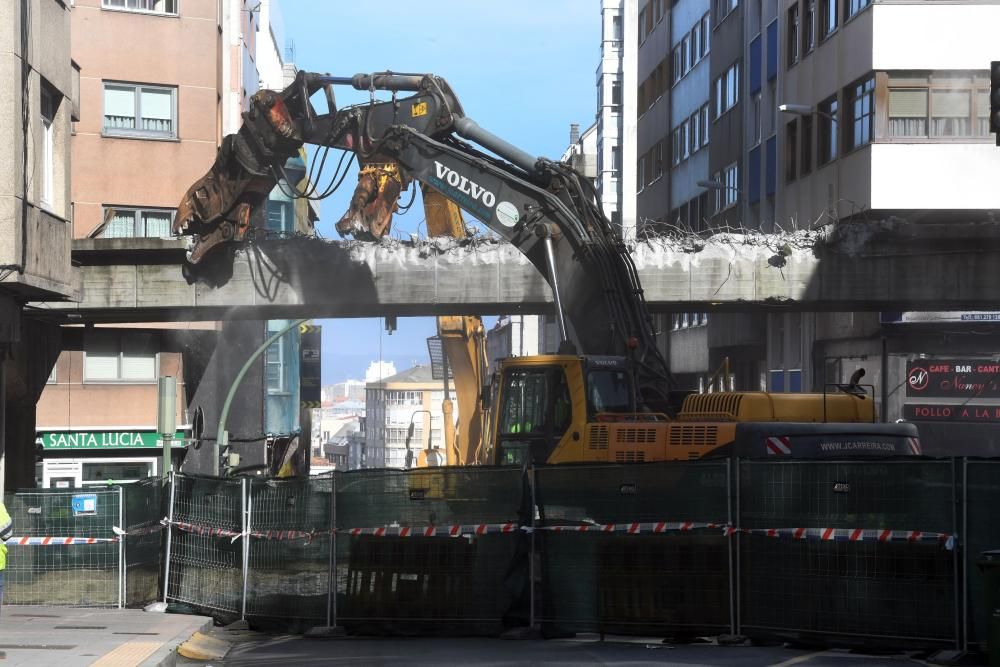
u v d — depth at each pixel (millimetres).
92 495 17734
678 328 61219
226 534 17484
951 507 13203
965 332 36281
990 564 11930
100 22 37344
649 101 68625
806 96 40062
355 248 32750
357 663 13039
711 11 54594
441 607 15898
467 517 15859
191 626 15359
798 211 40719
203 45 38406
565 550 15398
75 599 17719
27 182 19672
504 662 12891
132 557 17906
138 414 36188
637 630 14961
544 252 23656
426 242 32969
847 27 35562
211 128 38406
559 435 20156
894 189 33062
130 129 37656
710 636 14766
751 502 14406
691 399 20531
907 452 17078
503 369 20672
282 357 50938
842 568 13750
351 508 16344
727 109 51812
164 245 31938
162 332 36656
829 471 13906
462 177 25031
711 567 14625
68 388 35656
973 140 32969
